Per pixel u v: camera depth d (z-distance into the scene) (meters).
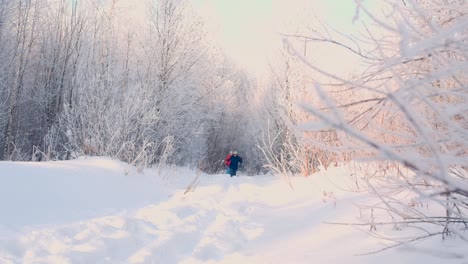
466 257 2.59
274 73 18.33
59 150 14.35
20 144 16.69
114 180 8.49
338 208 4.98
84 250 3.83
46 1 18.48
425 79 1.06
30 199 5.56
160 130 17.39
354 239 3.59
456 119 1.50
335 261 3.12
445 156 1.02
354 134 0.87
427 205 3.45
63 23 19.70
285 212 5.90
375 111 1.59
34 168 6.76
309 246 3.79
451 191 1.17
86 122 12.66
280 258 3.55
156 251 4.04
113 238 4.30
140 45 18.80
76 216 5.50
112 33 17.66
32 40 17.00
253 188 9.71
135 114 13.09
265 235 4.64
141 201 7.87
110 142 11.62
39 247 3.90
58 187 6.49
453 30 0.94
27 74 18.06
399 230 3.46
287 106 12.09
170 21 18.59
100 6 18.05
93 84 13.12
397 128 1.94
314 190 6.86
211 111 26.16
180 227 5.29
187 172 16.72
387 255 2.98
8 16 15.93
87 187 7.20
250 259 3.64
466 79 1.62
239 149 30.55
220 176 18.20
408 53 0.94
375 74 1.61
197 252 4.07
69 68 18.33
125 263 3.74
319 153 8.41
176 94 18.39
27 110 17.80
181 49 18.80
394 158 0.93
